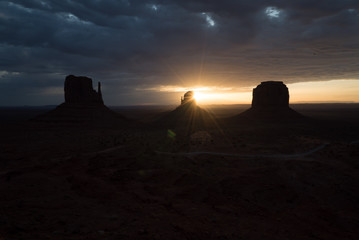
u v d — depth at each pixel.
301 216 14.86
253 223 12.50
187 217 12.05
